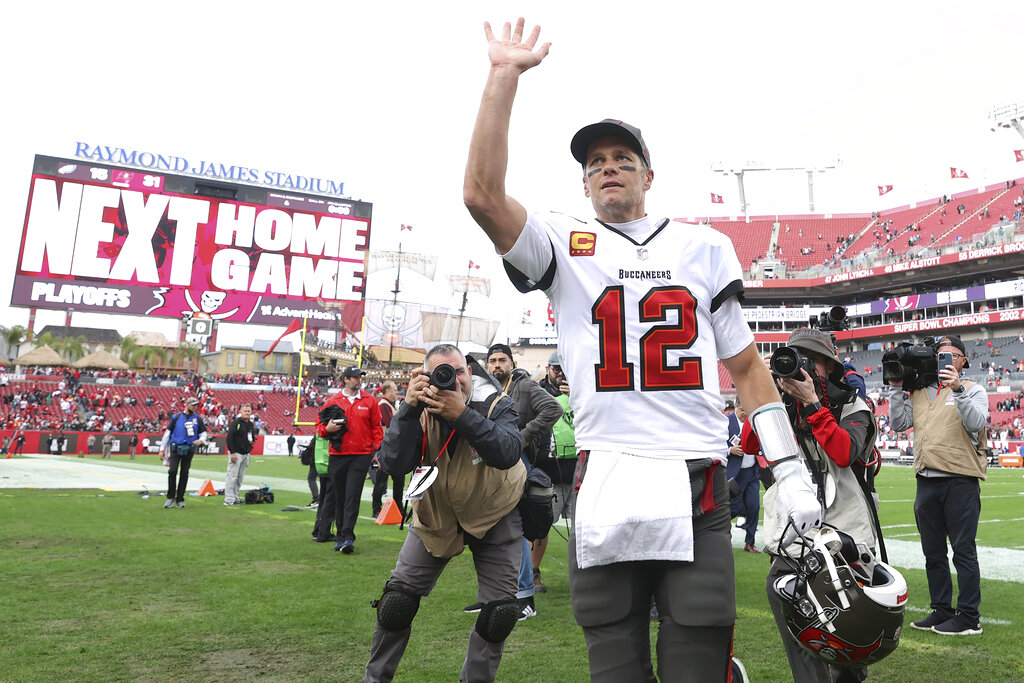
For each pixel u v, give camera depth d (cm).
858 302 5725
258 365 6575
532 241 177
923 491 424
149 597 468
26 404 4012
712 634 163
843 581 181
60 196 4491
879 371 4706
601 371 174
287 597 472
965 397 397
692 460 170
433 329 4994
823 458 284
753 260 5934
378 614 287
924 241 5347
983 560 653
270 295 4912
